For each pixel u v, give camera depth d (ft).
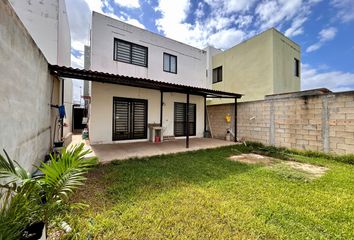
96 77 17.72
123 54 25.05
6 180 5.34
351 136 16.61
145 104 26.78
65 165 5.29
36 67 9.95
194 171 13.69
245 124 27.22
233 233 6.54
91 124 22.38
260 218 7.50
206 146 23.58
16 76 6.85
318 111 19.06
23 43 7.60
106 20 23.53
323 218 7.64
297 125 20.94
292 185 11.17
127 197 9.05
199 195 9.48
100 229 6.45
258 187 10.76
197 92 26.16
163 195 9.37
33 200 4.63
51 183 5.03
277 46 29.73
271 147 22.99
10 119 6.26
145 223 6.95
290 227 6.95
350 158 16.34
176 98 30.07
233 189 10.41
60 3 20.84
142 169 13.71
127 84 22.41
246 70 33.30
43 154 12.80
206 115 34.53
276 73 29.40
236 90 35.37
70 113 35.42
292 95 21.72
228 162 16.62
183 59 31.63
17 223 4.17
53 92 16.56
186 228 6.77
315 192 10.16
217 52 43.21
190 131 32.48
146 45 27.02
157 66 28.22
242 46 34.04
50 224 6.26
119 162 15.43
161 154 18.62
